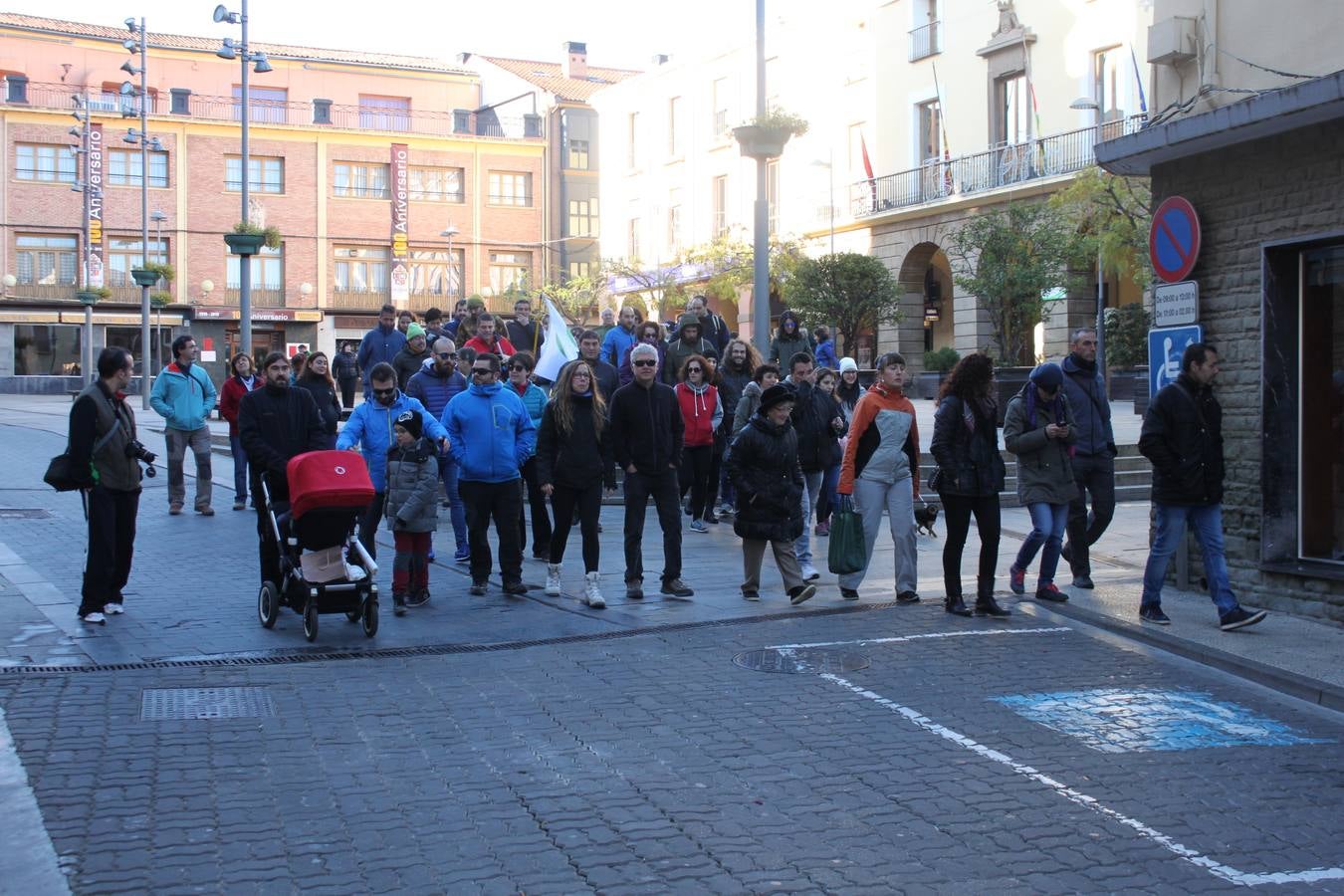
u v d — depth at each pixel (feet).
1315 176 32.27
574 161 199.82
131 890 15.08
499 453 34.17
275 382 31.12
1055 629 31.01
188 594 33.73
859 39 131.85
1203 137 33.53
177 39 185.88
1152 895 15.47
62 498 52.80
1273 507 33.47
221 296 178.60
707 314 59.21
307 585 28.53
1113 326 102.01
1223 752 21.54
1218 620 31.73
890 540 46.62
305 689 24.49
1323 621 31.76
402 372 48.08
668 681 25.48
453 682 25.21
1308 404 33.42
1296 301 33.53
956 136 119.44
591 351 44.14
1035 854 16.66
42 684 24.06
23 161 168.35
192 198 176.96
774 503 32.99
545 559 40.63
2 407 123.24
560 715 22.93
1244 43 35.22
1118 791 19.30
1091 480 35.50
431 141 190.90
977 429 32.14
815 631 30.35
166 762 19.81
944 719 23.02
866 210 128.36
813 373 42.68
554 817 17.72
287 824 17.31
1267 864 16.56
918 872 15.97
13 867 15.66
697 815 17.88
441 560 40.37
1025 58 110.83
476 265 194.39
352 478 28.37
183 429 48.62
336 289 185.57
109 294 160.04
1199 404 30.60
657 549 43.06
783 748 21.15
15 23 171.53
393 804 18.19
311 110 187.42
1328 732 23.07
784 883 15.55
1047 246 84.79
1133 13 100.68
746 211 153.17
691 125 163.22
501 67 207.62
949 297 132.46
